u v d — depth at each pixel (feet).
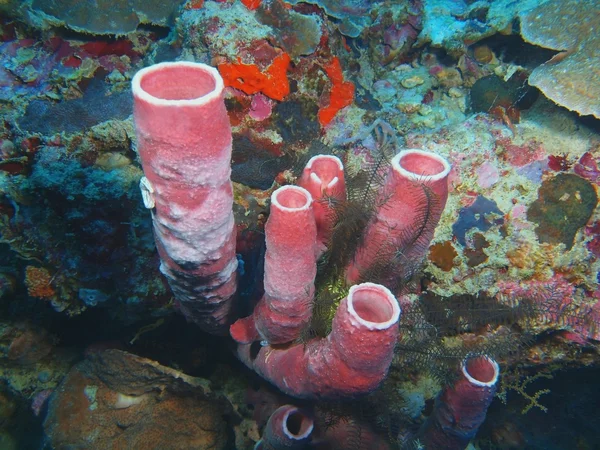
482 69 13.47
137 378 10.02
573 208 9.18
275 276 5.72
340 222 6.94
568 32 10.07
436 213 5.85
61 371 13.93
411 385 9.17
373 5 14.44
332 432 8.07
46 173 9.76
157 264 10.17
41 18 11.37
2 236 10.31
